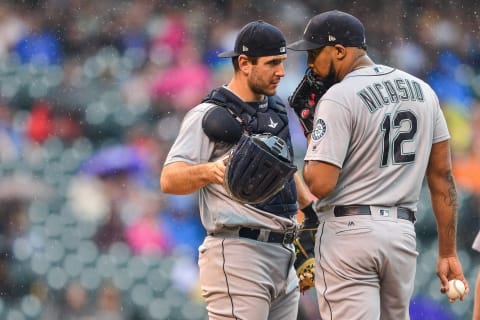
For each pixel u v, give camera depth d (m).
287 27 35.28
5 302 26.31
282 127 13.82
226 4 34.72
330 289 13.28
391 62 36.19
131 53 32.59
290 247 14.14
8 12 32.91
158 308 26.58
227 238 13.70
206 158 13.49
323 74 13.52
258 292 13.64
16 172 28.59
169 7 34.09
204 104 13.60
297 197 14.62
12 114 30.02
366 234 12.95
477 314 15.18
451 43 37.00
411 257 13.30
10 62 31.67
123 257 27.14
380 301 13.66
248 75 13.49
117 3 33.59
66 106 30.38
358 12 36.50
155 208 28.25
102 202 28.20
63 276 26.75
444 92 35.75
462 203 30.39
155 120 30.77
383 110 12.99
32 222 27.47
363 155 13.01
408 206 13.30
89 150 29.66
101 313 26.42
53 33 32.69
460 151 33.69
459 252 29.33
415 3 36.91
